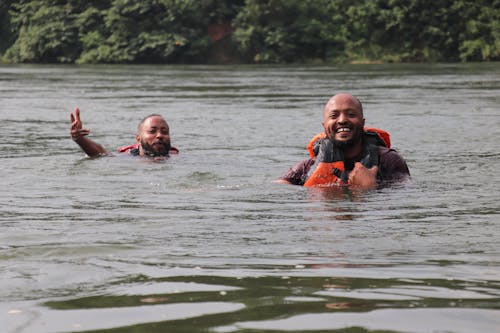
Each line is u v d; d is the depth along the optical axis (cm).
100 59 5178
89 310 235
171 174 644
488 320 221
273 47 5097
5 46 5847
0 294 254
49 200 499
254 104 1566
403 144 864
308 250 329
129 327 218
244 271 288
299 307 236
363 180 554
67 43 5334
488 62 4725
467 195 508
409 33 5056
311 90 2053
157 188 558
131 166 698
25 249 330
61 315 230
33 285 266
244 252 325
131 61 5188
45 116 1298
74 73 3447
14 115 1320
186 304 242
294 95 1856
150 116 801
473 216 422
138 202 487
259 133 1023
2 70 3881
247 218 421
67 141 925
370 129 593
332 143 577
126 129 1088
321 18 5216
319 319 223
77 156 771
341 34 5153
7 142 912
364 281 270
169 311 234
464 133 977
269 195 517
